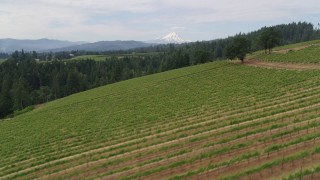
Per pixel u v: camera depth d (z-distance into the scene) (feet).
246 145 87.10
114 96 281.54
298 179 59.77
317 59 271.69
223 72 296.51
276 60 306.55
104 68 634.43
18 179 110.22
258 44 366.43
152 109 198.80
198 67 366.43
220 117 141.38
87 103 276.00
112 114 207.72
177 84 279.90
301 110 119.34
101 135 156.66
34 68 594.24
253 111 138.51
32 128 216.33
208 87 241.35
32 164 125.18
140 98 249.14
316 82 175.73
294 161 67.26
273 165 67.15
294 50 359.87
